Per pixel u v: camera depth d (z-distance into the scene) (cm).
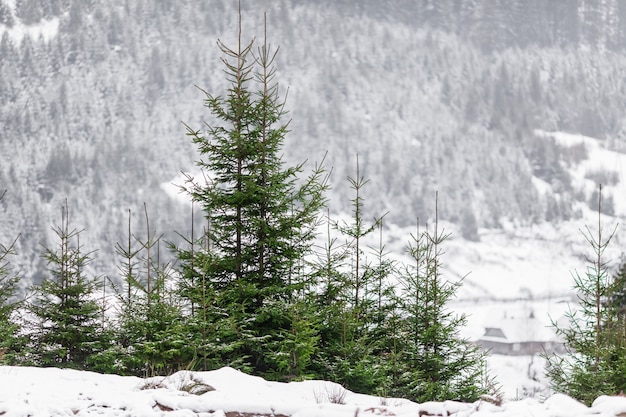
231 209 3416
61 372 2441
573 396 3516
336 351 3356
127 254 3512
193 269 3319
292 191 3434
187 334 3181
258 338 3169
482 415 1905
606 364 3519
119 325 3481
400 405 2439
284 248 3406
